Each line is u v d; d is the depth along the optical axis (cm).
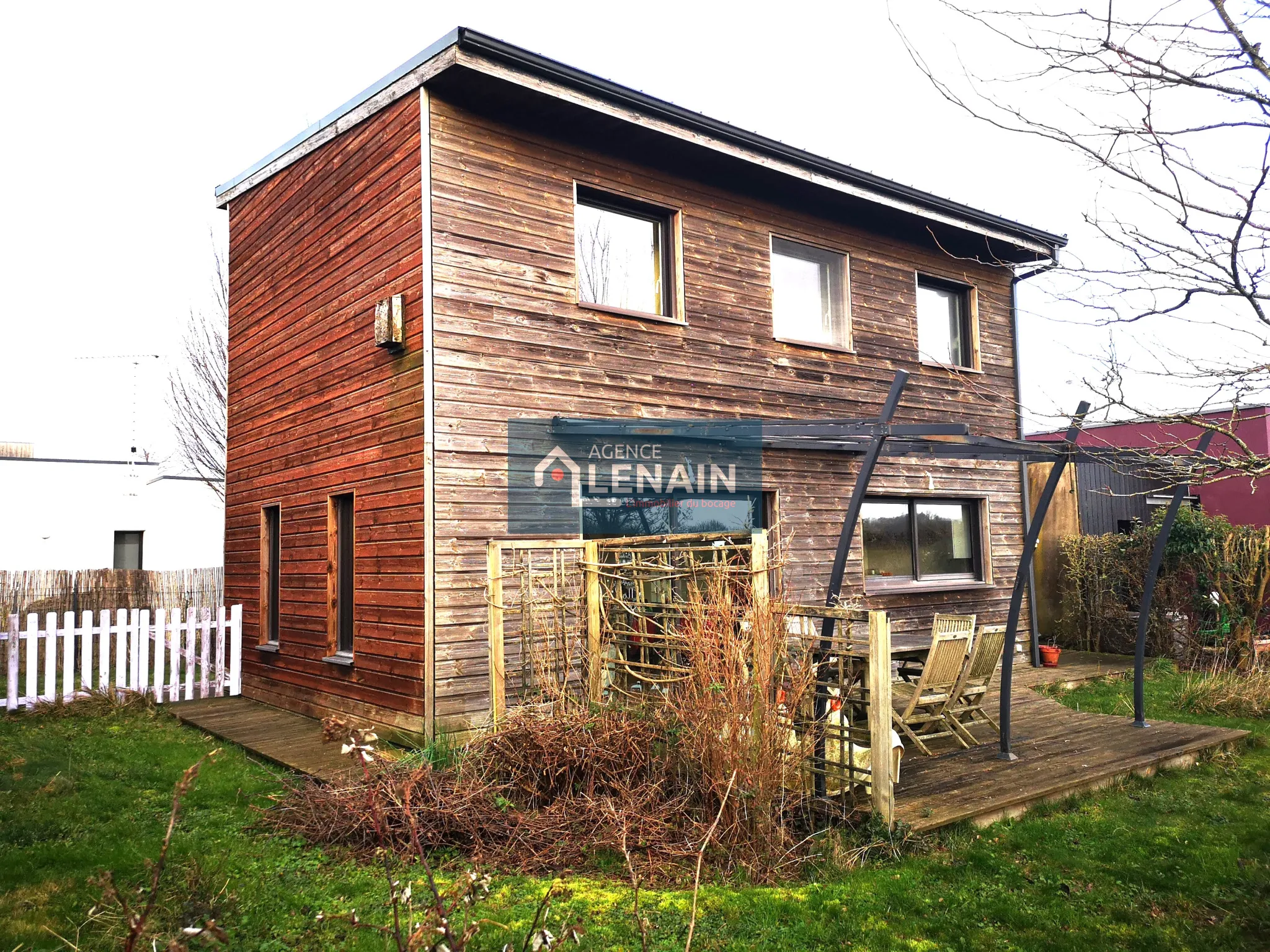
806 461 1038
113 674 1153
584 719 587
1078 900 459
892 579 1123
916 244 1171
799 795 533
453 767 586
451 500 752
